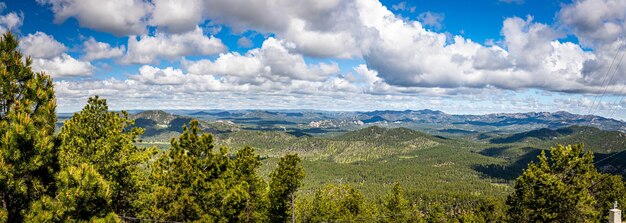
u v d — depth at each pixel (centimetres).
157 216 2320
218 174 2478
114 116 2669
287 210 4081
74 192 1291
